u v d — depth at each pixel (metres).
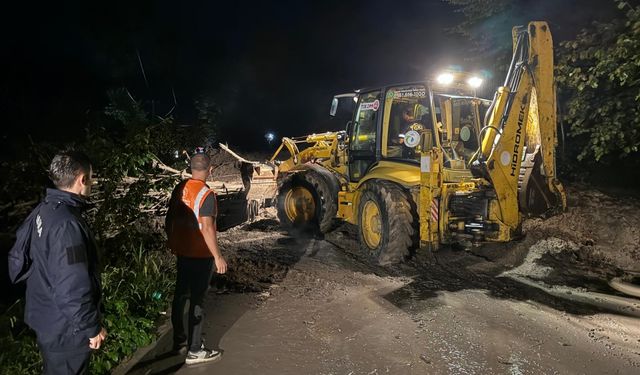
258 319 4.88
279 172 10.08
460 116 7.53
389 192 6.59
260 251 7.50
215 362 3.99
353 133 8.11
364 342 4.41
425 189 6.43
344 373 3.85
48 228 2.51
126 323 4.17
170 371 3.84
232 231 9.05
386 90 7.42
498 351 4.28
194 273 3.89
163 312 4.91
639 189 11.36
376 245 7.01
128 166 5.32
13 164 5.42
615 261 7.12
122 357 4.07
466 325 4.82
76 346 2.59
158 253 6.14
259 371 3.85
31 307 2.58
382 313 5.09
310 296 5.56
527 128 6.86
